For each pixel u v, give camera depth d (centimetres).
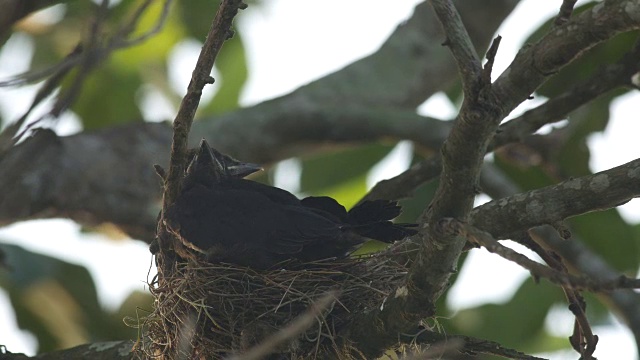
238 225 980
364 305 909
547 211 891
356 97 1630
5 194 1072
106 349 1087
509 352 829
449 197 751
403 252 977
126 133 1499
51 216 1451
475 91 709
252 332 876
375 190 1161
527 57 771
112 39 914
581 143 1436
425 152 1537
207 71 836
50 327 1570
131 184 1467
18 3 894
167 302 942
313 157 1658
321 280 933
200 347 918
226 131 1541
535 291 1525
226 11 814
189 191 1038
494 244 677
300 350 883
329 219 1011
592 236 1538
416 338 845
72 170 1429
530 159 1460
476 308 1530
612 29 762
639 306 1420
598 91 1106
